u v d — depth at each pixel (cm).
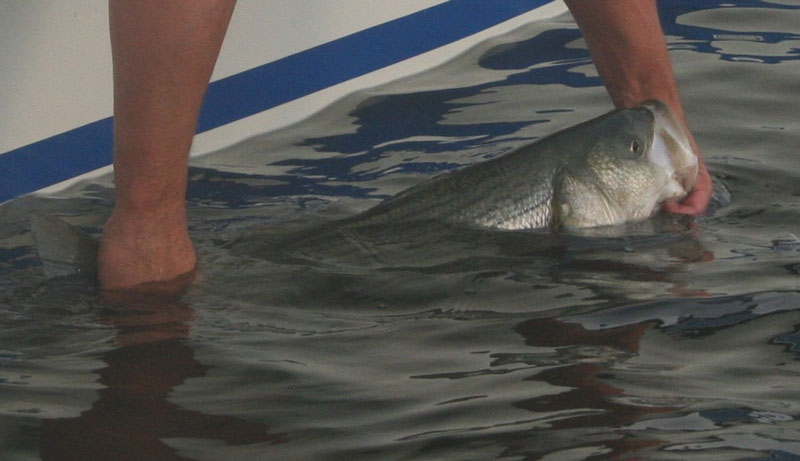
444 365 303
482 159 479
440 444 262
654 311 329
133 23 316
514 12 637
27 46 454
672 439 260
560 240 386
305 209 434
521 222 394
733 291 341
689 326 320
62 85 468
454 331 324
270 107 538
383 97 564
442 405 280
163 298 347
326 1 551
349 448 262
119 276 352
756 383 287
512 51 612
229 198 449
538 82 568
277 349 315
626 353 305
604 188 397
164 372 302
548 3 655
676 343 310
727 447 256
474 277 358
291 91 545
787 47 586
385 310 340
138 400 287
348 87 569
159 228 350
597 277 357
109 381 298
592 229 395
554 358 304
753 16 633
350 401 284
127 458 260
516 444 260
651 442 259
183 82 323
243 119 528
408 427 270
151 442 267
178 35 316
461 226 390
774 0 657
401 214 394
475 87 568
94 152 485
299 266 368
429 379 295
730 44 593
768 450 254
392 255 374
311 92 552
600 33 414
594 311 332
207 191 458
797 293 338
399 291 351
